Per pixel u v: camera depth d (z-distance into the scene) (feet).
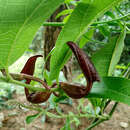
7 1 0.54
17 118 3.84
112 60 0.98
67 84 0.74
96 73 0.69
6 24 0.57
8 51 0.62
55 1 0.57
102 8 0.68
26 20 0.58
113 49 0.97
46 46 1.97
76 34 0.73
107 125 3.66
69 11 1.57
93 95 0.79
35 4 0.56
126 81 0.77
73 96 0.73
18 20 0.57
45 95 0.77
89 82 0.70
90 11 0.68
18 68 0.91
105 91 0.78
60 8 2.05
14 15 0.56
